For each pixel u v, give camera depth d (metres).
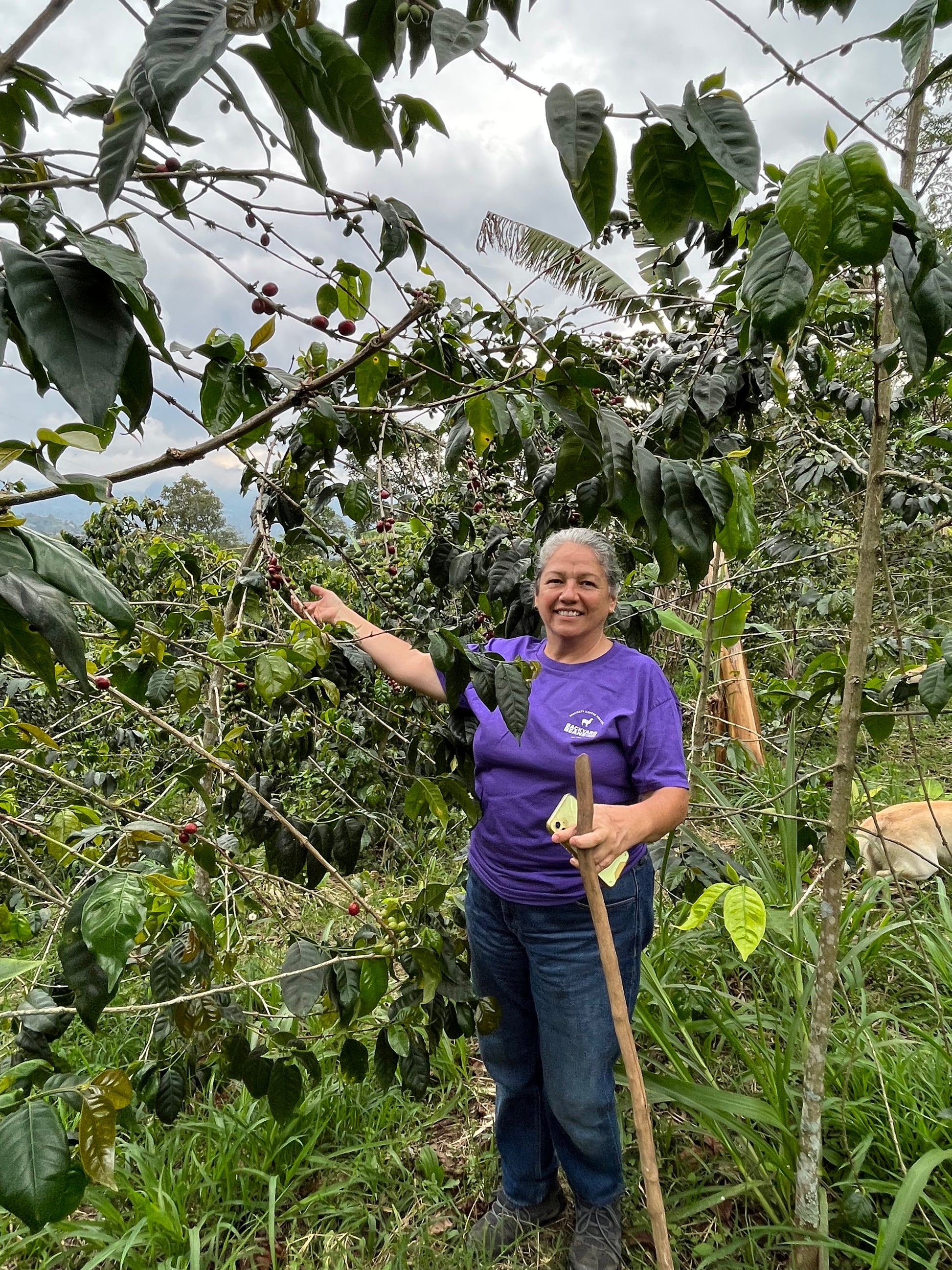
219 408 1.12
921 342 0.86
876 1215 1.57
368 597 2.02
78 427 0.63
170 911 1.23
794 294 0.81
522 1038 1.66
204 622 1.77
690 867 2.21
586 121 0.67
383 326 0.98
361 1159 1.88
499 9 0.74
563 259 2.17
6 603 0.58
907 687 1.73
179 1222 1.63
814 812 3.22
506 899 1.53
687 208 0.77
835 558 4.42
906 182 1.19
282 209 0.78
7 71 0.57
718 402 1.80
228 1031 1.44
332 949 1.40
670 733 1.48
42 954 1.32
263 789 1.62
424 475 3.02
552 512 2.27
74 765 2.88
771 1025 2.05
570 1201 1.80
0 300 0.58
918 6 0.82
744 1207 1.71
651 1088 1.67
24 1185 0.75
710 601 2.38
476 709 1.59
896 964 2.26
